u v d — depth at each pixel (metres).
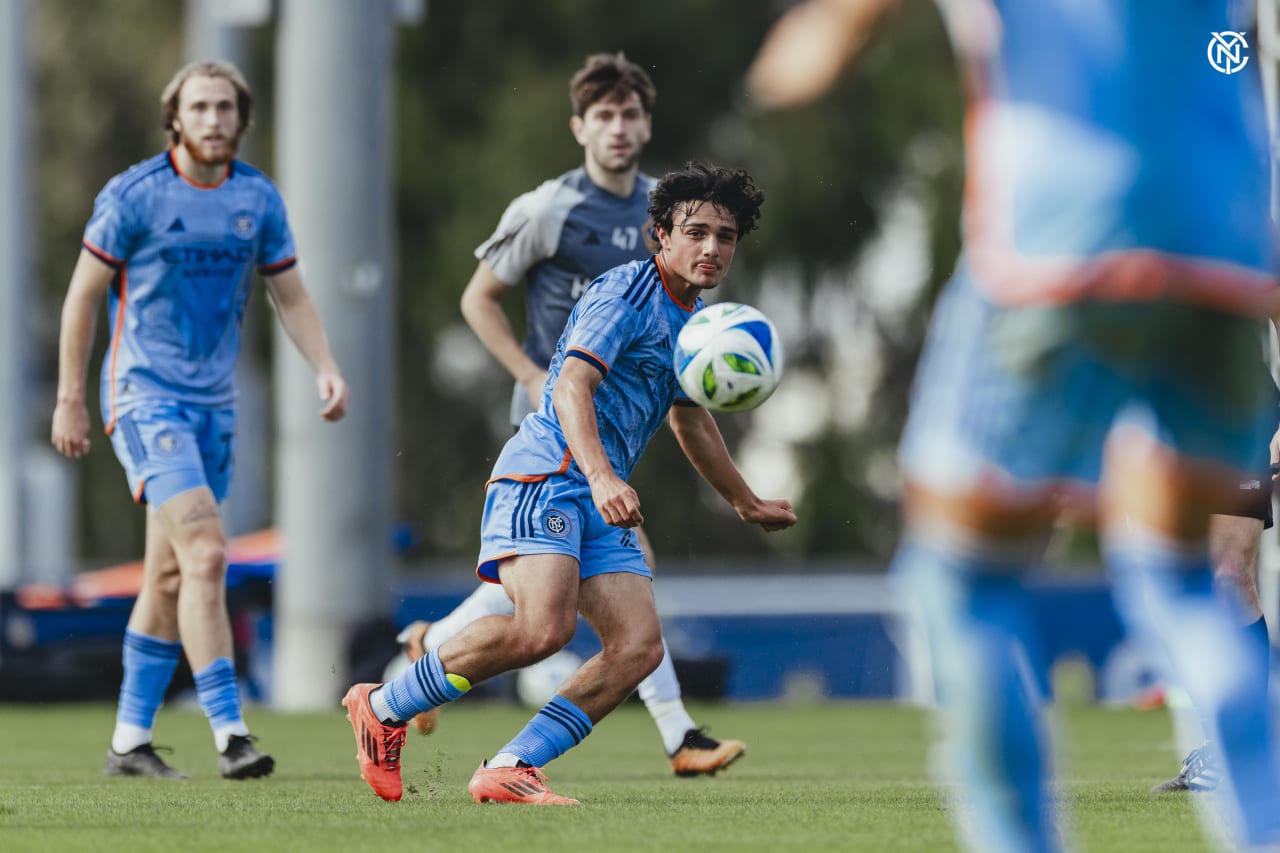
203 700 24.62
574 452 18.28
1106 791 21.27
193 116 24.59
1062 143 11.50
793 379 108.00
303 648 49.62
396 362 106.94
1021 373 11.41
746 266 102.62
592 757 29.66
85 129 110.62
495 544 19.12
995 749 11.39
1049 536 11.84
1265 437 12.11
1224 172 11.61
